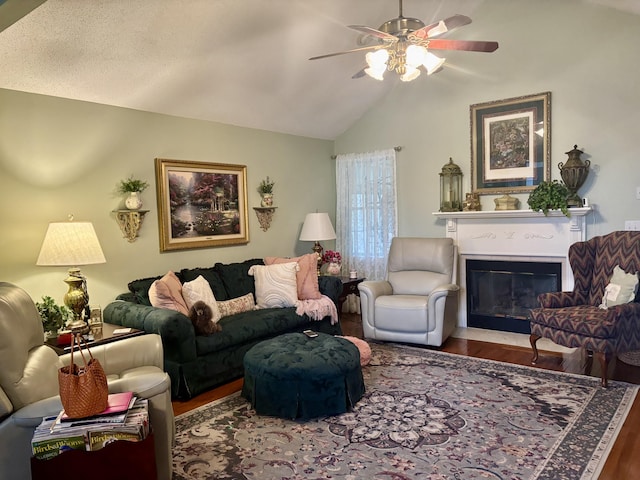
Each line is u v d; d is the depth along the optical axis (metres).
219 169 4.73
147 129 4.10
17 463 1.87
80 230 3.10
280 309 4.30
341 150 6.17
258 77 4.27
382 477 2.29
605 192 4.31
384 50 2.90
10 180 3.24
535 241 4.65
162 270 4.25
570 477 2.24
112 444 1.83
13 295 2.23
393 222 5.68
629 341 3.36
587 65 4.34
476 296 5.16
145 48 3.37
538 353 4.18
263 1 3.40
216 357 3.59
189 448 2.63
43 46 2.99
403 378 3.63
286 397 2.97
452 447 2.56
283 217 5.52
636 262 3.66
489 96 4.93
